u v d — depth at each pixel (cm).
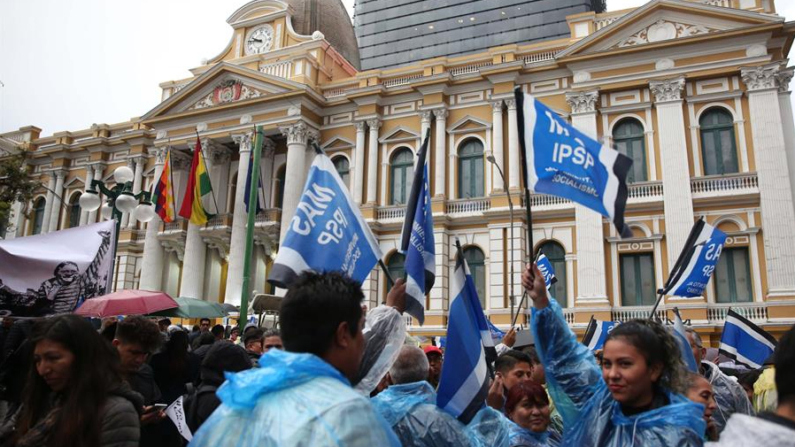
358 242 511
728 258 2145
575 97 2405
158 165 3095
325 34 3406
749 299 2086
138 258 3272
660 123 2280
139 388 572
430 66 2725
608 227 2300
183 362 694
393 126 2770
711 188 2197
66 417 336
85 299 812
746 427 210
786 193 2069
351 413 221
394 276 2633
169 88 3284
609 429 329
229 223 2933
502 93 2562
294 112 2809
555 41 2547
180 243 3091
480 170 2595
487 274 2472
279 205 2941
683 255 853
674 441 288
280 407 227
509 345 803
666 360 323
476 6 6350
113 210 1542
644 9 2330
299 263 461
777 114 2138
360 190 2725
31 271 781
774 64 2166
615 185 440
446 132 2664
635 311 2178
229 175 3102
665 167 2238
